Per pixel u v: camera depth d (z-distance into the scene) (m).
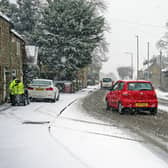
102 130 10.55
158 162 6.77
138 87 14.82
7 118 13.00
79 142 8.62
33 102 21.30
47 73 38.78
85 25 37.66
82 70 52.38
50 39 36.59
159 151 7.72
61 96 29.36
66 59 36.88
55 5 37.91
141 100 14.64
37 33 37.75
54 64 37.16
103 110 16.97
